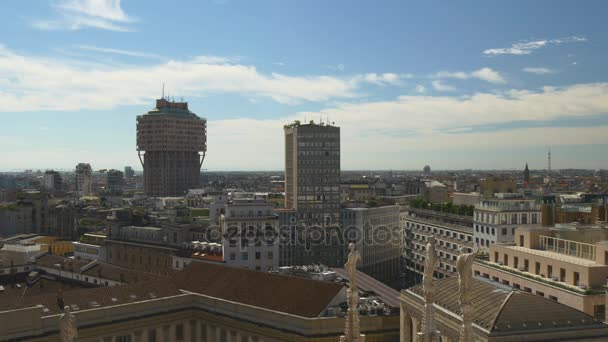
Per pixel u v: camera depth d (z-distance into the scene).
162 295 100.38
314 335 83.81
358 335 30.50
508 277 91.12
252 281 102.06
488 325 58.44
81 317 87.44
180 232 178.75
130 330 92.25
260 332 89.94
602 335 59.12
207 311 97.94
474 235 173.62
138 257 182.62
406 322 78.25
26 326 81.50
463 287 25.16
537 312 60.22
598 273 75.69
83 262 137.62
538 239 95.00
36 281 125.81
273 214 172.50
